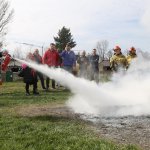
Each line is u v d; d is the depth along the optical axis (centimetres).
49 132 888
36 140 820
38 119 1091
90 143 788
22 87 2452
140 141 843
